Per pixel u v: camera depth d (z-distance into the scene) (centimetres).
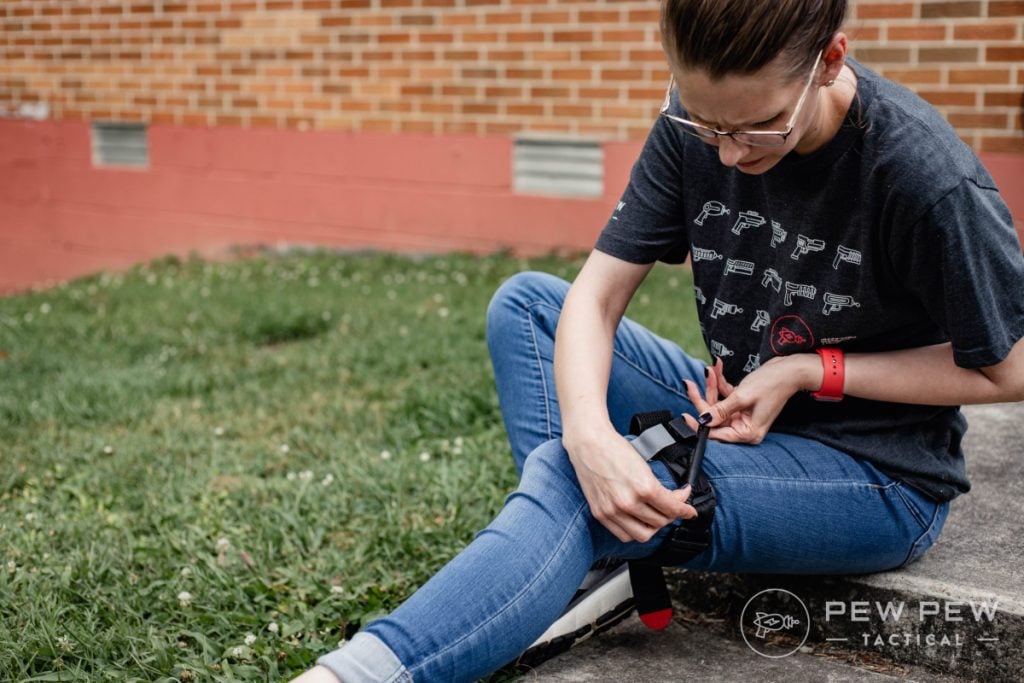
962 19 487
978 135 492
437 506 278
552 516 170
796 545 184
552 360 206
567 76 610
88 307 578
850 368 180
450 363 422
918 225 163
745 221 188
